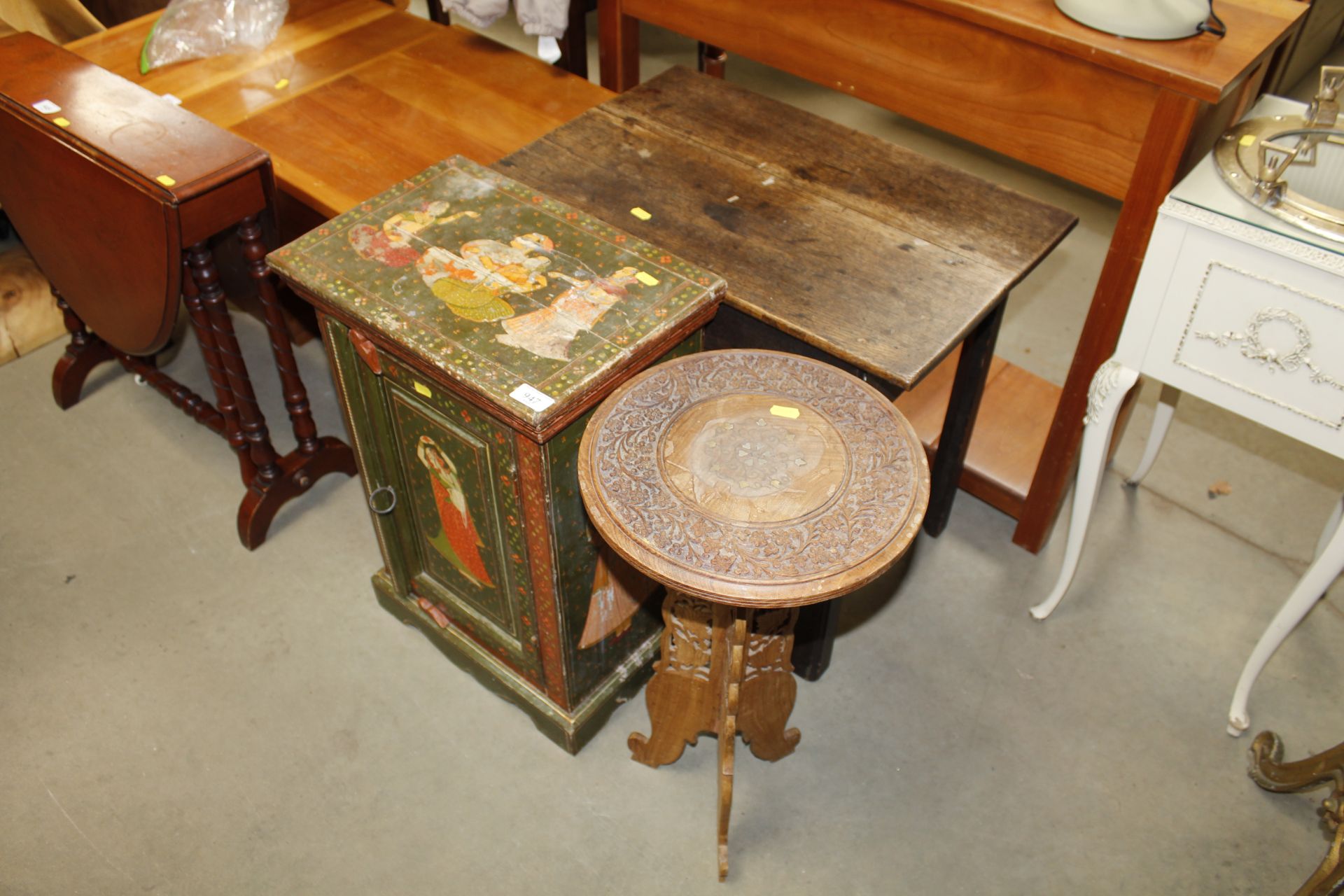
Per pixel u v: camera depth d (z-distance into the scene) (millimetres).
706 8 2227
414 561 2121
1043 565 2408
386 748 2064
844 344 1600
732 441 1459
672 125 2096
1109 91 1718
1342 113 1772
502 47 2500
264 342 2947
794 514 1365
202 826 1937
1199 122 1676
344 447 2516
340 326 1698
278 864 1883
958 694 2156
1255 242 1571
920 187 1932
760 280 1724
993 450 2449
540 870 1881
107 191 1903
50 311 2912
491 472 1659
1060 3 1749
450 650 2176
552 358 1510
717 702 1833
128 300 2080
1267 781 1960
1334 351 1601
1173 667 2197
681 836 1932
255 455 2324
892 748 2064
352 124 2217
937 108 1976
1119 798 1980
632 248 1715
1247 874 1868
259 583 2359
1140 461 2633
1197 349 1767
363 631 2273
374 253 1692
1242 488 2562
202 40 2412
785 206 1887
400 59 2443
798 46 2115
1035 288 3131
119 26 2598
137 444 2668
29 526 2461
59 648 2221
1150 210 1777
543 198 1818
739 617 1518
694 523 1353
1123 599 2328
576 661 1930
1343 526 1754
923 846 1913
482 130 2209
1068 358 2900
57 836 1916
